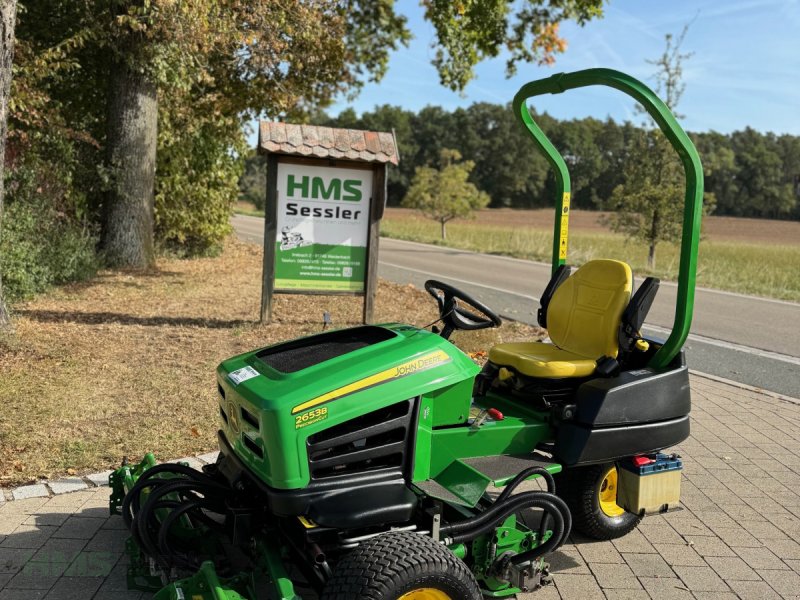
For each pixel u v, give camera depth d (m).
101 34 11.67
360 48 19.05
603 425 3.70
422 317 10.32
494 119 110.19
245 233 27.47
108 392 6.20
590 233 49.41
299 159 8.85
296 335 8.70
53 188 11.93
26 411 5.63
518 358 3.97
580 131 106.88
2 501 4.30
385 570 2.63
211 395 6.23
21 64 10.78
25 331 8.09
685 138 3.63
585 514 3.99
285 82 15.52
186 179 15.28
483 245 28.58
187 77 12.59
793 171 103.31
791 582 3.79
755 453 5.77
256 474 3.12
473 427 3.51
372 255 9.22
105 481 4.59
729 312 13.20
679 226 21.38
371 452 3.14
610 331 3.98
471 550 3.33
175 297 10.91
